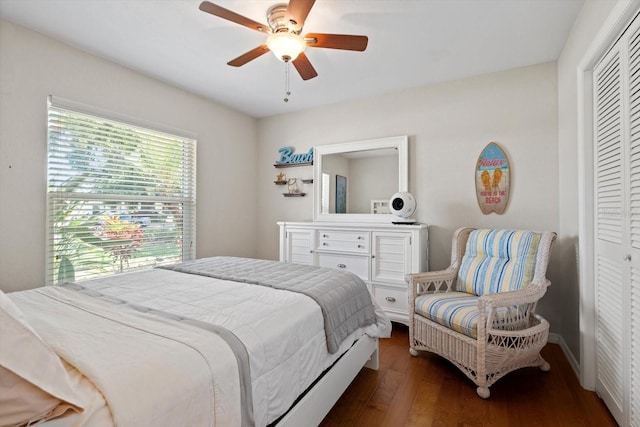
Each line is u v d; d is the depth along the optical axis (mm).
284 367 1225
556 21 2078
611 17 1491
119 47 2393
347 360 1742
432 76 2934
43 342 695
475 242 2553
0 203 2039
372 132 3432
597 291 1821
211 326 1130
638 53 1374
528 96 2709
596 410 1715
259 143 4199
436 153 3100
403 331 2959
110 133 2615
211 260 2605
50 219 2260
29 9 1937
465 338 1954
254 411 1056
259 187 4199
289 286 1744
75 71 2385
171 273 2104
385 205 3328
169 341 991
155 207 2975
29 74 2150
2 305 668
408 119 3240
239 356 1029
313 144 3807
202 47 2398
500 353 1840
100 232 2555
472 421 1644
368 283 3084
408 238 2891
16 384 630
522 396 1859
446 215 3051
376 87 3193
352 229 3170
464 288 2477
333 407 1764
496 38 2283
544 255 2088
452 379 2062
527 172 2711
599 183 1784
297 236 3535
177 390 825
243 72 2836
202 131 3434
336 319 1613
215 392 916
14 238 2098
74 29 2156
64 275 2336
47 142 2242
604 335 1737
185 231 3262
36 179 2191
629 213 1453
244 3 1889
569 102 2266
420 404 1792
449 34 2230
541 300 2648
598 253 1809
